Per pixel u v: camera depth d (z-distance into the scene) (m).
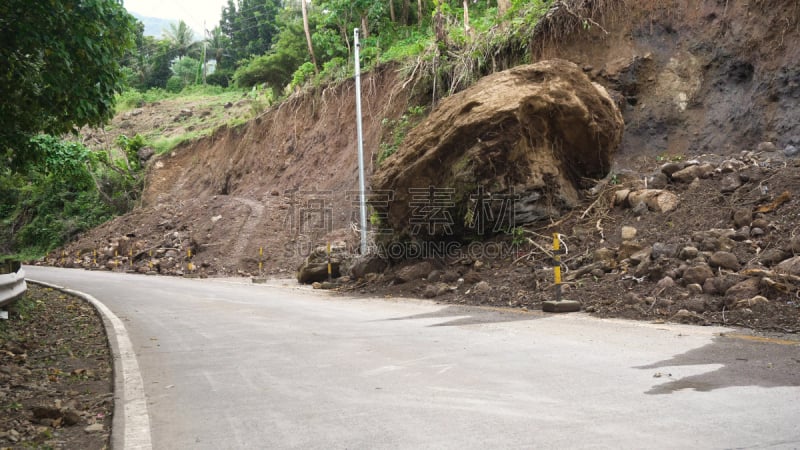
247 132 40.03
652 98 16.89
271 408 5.32
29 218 52.22
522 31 19.55
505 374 6.03
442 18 22.41
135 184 49.97
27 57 9.69
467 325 9.26
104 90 10.56
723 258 9.80
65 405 5.86
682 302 9.10
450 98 15.58
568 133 14.80
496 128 14.02
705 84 16.22
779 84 14.59
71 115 10.98
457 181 14.54
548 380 5.71
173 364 7.44
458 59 21.69
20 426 5.23
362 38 34.53
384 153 23.16
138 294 17.61
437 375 6.14
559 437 4.18
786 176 12.15
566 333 8.14
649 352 6.70
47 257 41.19
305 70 37.41
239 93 68.25
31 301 14.60
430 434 4.41
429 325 9.45
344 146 31.09
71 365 7.98
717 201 12.48
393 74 29.06
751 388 5.12
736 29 15.80
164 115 64.62
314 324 10.18
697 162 14.40
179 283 21.91
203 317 11.87
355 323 10.09
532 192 14.34
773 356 6.18
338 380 6.18
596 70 17.67
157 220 37.16
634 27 17.50
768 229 10.75
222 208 33.88
